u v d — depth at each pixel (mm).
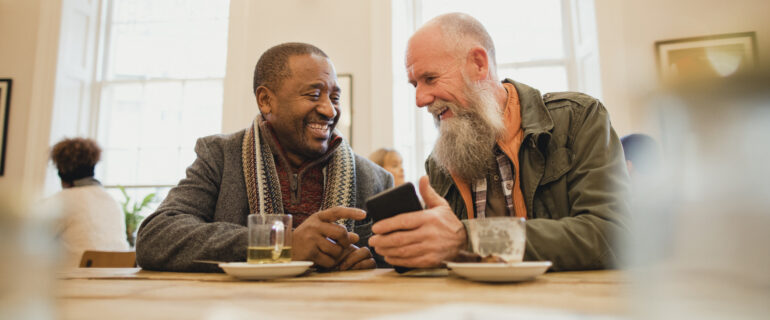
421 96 1272
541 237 831
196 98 4086
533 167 1171
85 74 4062
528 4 3822
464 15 1310
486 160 1236
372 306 470
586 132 1102
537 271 641
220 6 4191
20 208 307
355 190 1446
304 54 1317
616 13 3088
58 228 327
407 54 1299
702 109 187
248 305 482
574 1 3621
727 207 195
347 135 3555
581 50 3506
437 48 1239
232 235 991
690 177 204
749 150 182
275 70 1310
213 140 1429
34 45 3887
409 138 3760
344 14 3740
